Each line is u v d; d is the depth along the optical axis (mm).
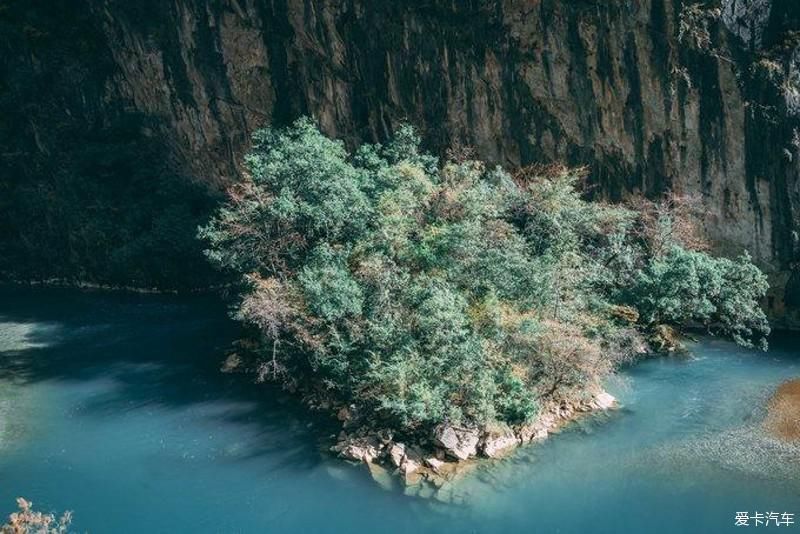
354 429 30969
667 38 37531
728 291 36844
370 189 38344
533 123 41688
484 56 41281
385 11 43312
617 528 24344
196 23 51250
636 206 40406
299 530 25156
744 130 38062
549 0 38844
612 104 39625
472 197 35562
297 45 47938
